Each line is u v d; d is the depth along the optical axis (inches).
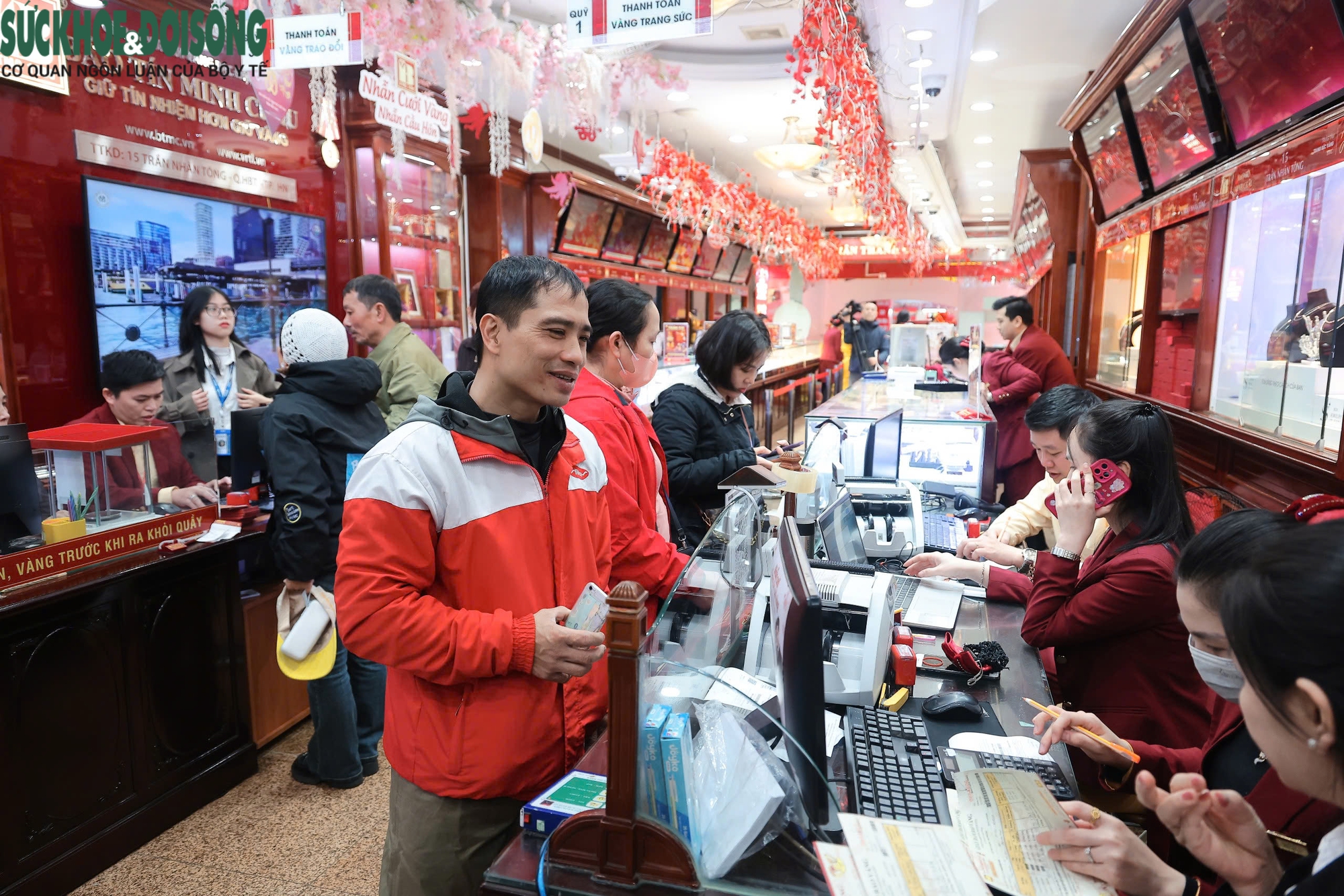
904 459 137.9
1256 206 125.3
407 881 51.1
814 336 810.2
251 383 144.4
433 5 134.4
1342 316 94.2
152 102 130.9
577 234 291.4
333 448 94.6
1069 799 44.9
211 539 96.7
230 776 101.7
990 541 86.2
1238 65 119.3
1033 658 66.0
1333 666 25.3
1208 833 36.2
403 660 46.8
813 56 125.1
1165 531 61.6
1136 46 150.4
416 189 199.3
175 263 133.7
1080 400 84.8
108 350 122.0
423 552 48.7
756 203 346.3
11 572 76.4
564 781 44.9
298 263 161.8
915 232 453.4
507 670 47.0
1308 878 28.1
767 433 310.3
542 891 37.8
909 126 229.9
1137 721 60.9
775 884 36.7
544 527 52.7
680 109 250.5
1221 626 33.9
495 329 49.9
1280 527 33.5
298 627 91.7
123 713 86.9
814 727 37.4
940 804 43.4
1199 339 143.6
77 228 119.8
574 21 90.0
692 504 98.3
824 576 71.6
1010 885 36.1
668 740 37.3
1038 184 276.2
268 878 84.7
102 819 84.7
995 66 198.4
